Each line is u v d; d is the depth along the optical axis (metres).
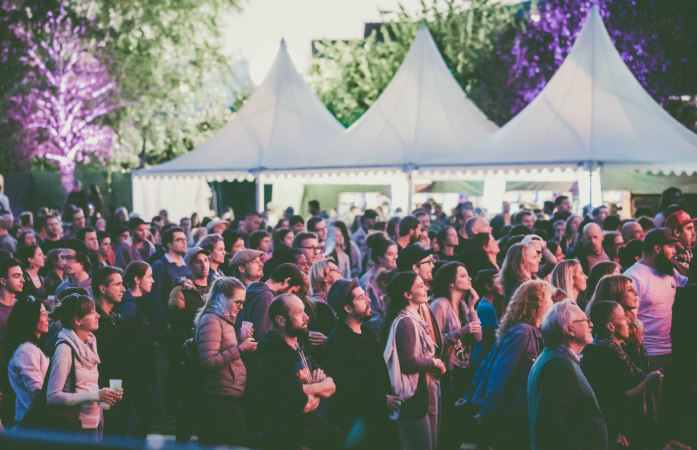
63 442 0.88
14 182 30.56
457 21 28.61
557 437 4.37
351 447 1.89
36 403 5.36
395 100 19.41
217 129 38.12
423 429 5.74
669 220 8.48
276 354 4.90
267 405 4.88
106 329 6.47
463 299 7.35
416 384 5.73
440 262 8.69
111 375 6.45
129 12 38.44
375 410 5.21
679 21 26.69
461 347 6.64
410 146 18.05
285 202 26.31
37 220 12.07
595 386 5.57
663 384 5.93
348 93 30.16
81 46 37.28
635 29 26.88
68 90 37.44
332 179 21.88
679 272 8.10
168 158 38.69
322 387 4.96
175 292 7.61
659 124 16.45
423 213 13.31
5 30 36.56
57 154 37.41
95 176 30.81
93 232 11.02
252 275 7.27
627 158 15.41
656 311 7.28
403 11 29.27
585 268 9.34
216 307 5.66
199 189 26.27
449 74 20.19
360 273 11.59
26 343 5.54
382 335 5.95
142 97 37.78
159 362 9.09
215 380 5.59
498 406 5.36
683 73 26.69
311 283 7.36
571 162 15.41
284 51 21.73
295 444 4.82
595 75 17.05
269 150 19.89
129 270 7.25
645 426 5.70
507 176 20.94
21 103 36.97
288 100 21.14
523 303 5.55
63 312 5.50
